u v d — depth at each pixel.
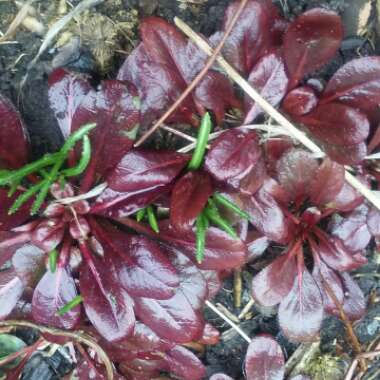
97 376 0.23
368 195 0.23
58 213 0.21
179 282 0.21
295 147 0.23
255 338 0.24
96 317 0.21
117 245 0.21
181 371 0.24
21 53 0.22
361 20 0.24
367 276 0.25
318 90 0.23
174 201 0.20
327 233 0.24
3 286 0.22
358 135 0.21
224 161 0.21
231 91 0.22
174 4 0.23
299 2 0.24
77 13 0.22
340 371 0.25
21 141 0.21
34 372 0.25
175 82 0.21
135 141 0.22
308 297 0.24
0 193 0.21
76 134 0.18
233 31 0.21
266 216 0.22
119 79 0.21
